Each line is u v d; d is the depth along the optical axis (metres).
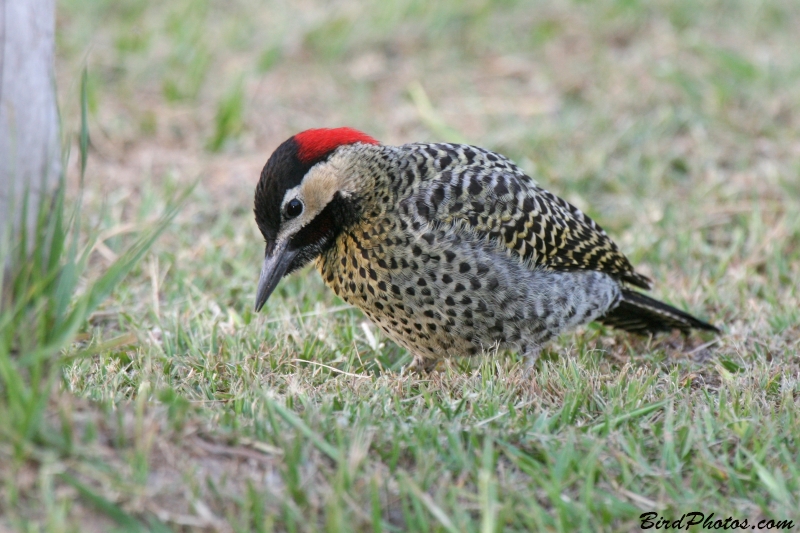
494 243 9.98
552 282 10.33
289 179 9.95
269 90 18.69
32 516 6.54
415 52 20.23
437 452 8.12
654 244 13.48
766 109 17.38
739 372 10.03
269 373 9.70
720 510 7.58
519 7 21.75
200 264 12.88
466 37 20.67
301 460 7.64
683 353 11.01
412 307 10.02
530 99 18.42
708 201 14.79
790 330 10.98
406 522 7.19
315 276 12.56
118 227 13.32
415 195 9.86
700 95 17.80
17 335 7.09
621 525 7.42
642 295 11.13
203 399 8.94
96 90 17.70
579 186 15.30
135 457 7.03
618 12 21.34
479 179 10.06
